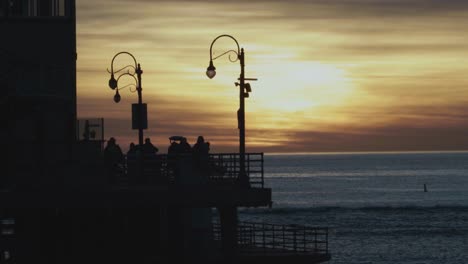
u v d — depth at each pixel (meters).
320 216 192.50
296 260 62.53
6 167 57.84
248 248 66.06
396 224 172.50
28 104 60.84
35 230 57.38
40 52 66.06
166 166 58.03
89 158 62.25
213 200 54.00
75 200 53.41
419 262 121.56
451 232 157.50
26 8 66.12
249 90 55.56
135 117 65.94
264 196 54.25
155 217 61.28
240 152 55.28
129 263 58.97
